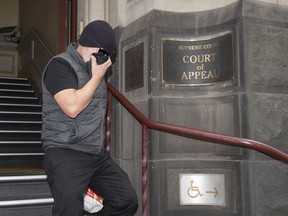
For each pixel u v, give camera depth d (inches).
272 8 125.8
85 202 95.5
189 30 128.4
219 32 124.4
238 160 118.0
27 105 252.2
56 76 78.0
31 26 330.0
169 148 125.2
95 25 81.6
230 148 119.8
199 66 126.1
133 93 138.2
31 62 313.6
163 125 113.0
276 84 122.7
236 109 119.1
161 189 123.8
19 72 373.4
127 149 140.7
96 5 167.5
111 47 81.3
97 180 88.6
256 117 118.8
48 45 258.2
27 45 337.4
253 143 104.5
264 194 117.0
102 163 87.1
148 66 128.6
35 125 223.5
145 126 117.1
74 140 81.0
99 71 78.1
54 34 240.1
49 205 119.8
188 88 126.4
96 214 101.7
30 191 128.6
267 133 119.7
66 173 78.2
